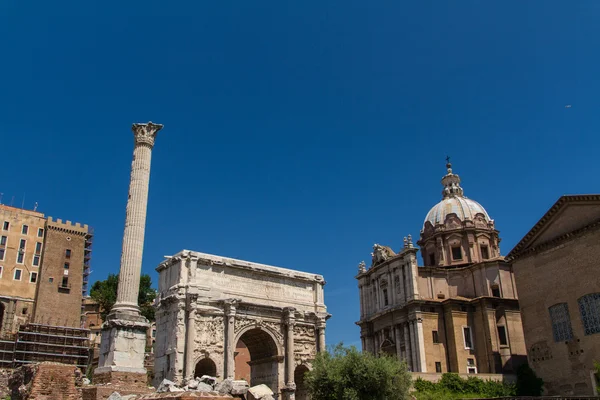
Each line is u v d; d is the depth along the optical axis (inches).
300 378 2763.3
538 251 2849.4
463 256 3885.3
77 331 4151.1
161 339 2475.4
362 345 3786.9
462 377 2945.4
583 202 2650.1
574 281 2625.5
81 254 4909.0
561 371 2628.0
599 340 2460.6
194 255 2518.5
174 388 1290.6
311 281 2901.1
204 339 2427.4
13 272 4515.3
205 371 2532.0
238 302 2532.0
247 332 2657.5
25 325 4013.3
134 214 1795.0
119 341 1579.7
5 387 1576.0
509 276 3540.8
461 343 3316.9
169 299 2436.0
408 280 3489.2
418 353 3262.8
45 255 4672.7
